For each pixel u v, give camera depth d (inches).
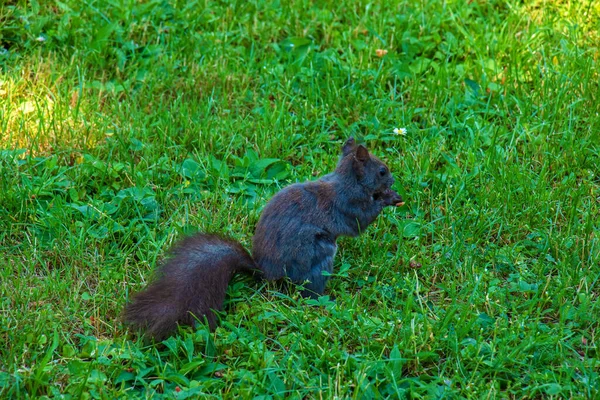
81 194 348.8
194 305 277.3
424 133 395.9
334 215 303.3
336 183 305.0
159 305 272.7
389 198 314.7
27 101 407.2
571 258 318.0
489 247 329.7
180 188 352.2
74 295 295.0
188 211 343.0
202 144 382.0
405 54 453.7
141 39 460.1
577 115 409.4
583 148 379.9
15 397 249.1
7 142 377.1
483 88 426.6
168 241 325.4
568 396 252.4
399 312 291.0
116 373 258.1
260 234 301.9
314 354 269.0
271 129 393.1
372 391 252.7
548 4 487.5
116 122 396.5
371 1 489.4
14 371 256.1
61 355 269.6
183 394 248.2
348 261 323.6
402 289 301.0
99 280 304.7
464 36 465.1
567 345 272.4
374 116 406.6
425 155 375.2
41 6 473.4
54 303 293.1
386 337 275.1
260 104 417.4
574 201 343.0
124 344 266.8
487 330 283.1
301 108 409.4
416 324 280.4
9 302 288.7
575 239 327.6
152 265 308.7
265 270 299.6
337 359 264.7
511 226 337.4
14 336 269.4
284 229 297.4
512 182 359.6
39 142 380.5
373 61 448.5
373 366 260.5
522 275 311.7
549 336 274.5
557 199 353.4
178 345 266.8
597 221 342.0
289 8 479.8
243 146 388.2
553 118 402.9
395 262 319.3
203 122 395.5
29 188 343.3
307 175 366.6
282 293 302.2
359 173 301.7
